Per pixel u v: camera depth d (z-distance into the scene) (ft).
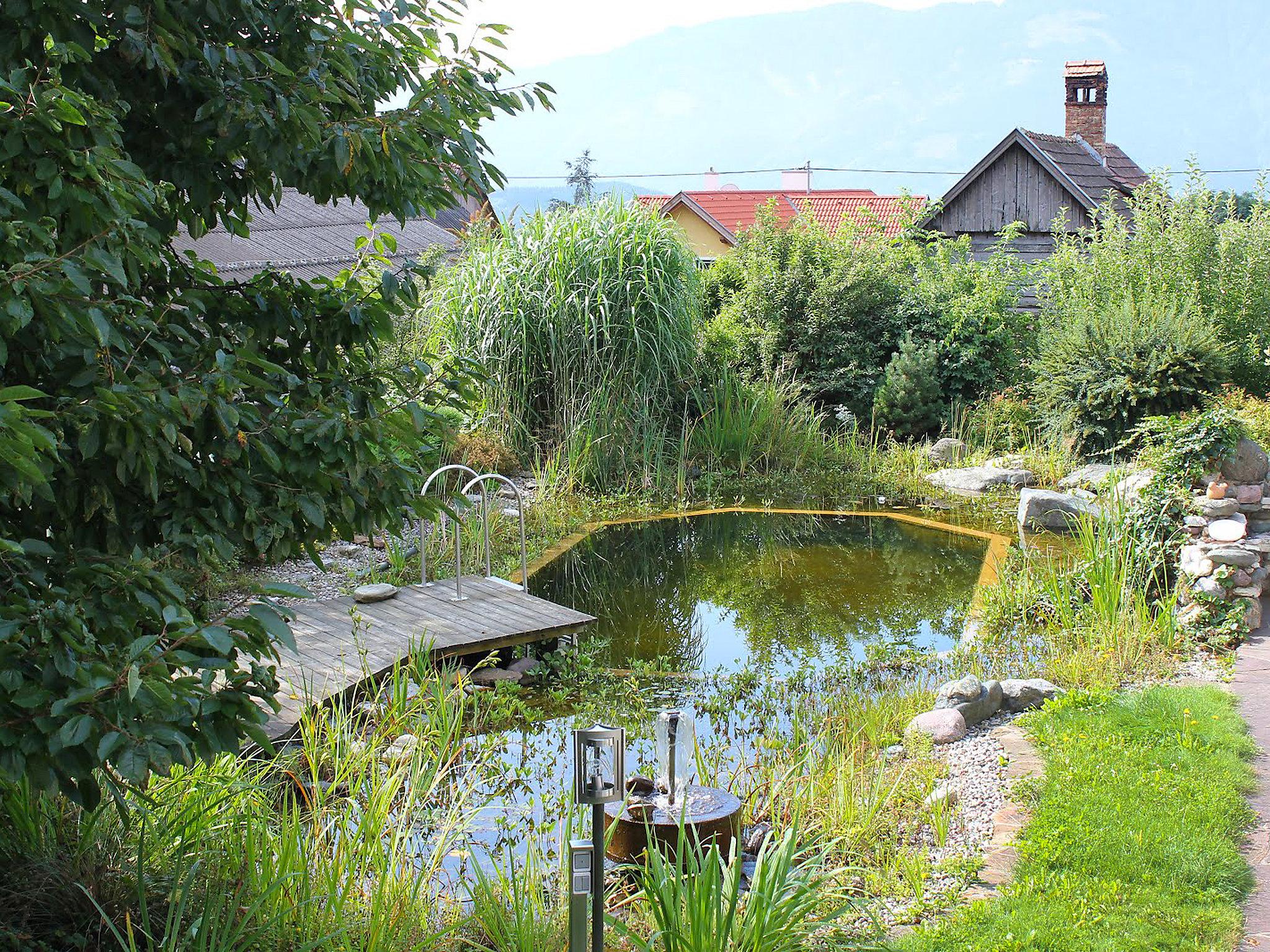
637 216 46.62
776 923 12.32
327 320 12.89
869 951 12.64
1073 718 20.70
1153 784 17.44
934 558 36.78
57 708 7.69
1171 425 30.53
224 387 9.77
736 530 40.70
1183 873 14.70
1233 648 25.03
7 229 8.23
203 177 11.67
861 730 21.03
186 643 8.97
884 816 17.03
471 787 17.81
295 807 14.11
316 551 11.81
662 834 15.23
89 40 9.95
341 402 11.68
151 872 12.76
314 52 11.37
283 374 10.95
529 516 39.52
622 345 44.86
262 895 11.65
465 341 43.68
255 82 10.94
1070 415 47.93
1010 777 18.44
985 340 54.34
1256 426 34.01
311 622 25.81
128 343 10.05
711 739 22.02
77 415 9.05
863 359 55.47
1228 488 28.68
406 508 12.41
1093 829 16.01
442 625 25.82
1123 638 25.20
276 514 10.75
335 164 11.41
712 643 28.81
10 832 12.52
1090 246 54.60
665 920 12.36
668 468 46.32
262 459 10.68
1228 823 16.11
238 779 14.65
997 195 72.33
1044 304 55.62
